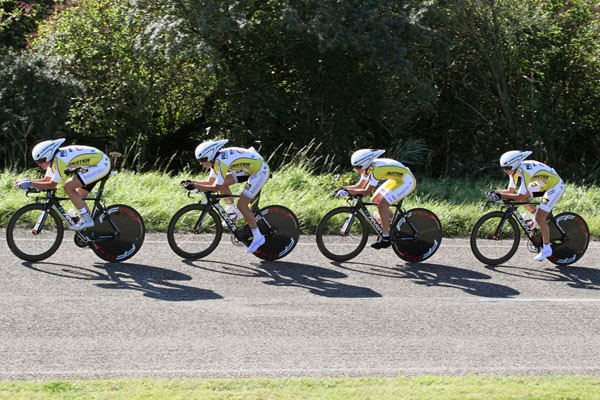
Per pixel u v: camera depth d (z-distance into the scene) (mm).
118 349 10141
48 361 9625
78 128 31453
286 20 27406
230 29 28812
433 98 30938
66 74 28938
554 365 10188
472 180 32375
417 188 24844
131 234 14312
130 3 29688
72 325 10953
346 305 12445
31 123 26906
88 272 13531
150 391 8430
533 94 33125
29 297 12047
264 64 30781
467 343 10930
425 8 29609
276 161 31656
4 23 33094
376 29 28656
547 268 15453
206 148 14523
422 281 14094
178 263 14414
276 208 15023
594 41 32844
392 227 15289
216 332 10938
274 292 12969
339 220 16344
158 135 33469
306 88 31094
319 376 9477
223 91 31266
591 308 12883
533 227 15586
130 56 30984
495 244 15750
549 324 11945
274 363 9867
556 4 32750
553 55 32812
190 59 30312
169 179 21297
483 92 34031
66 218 14039
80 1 31484
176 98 33000
